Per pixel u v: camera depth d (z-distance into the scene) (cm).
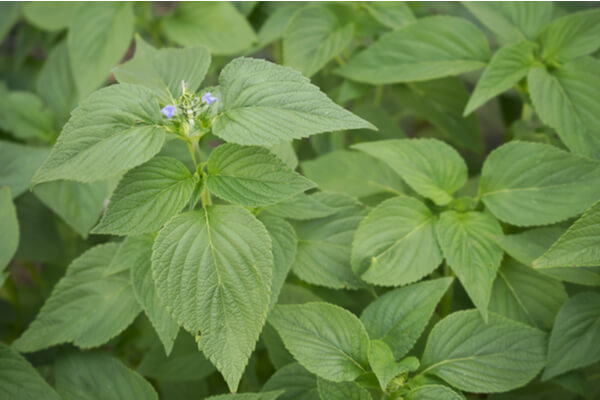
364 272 66
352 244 67
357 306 72
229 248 60
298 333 63
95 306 67
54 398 64
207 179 61
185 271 60
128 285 67
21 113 82
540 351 63
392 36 76
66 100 85
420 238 66
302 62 77
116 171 59
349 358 63
